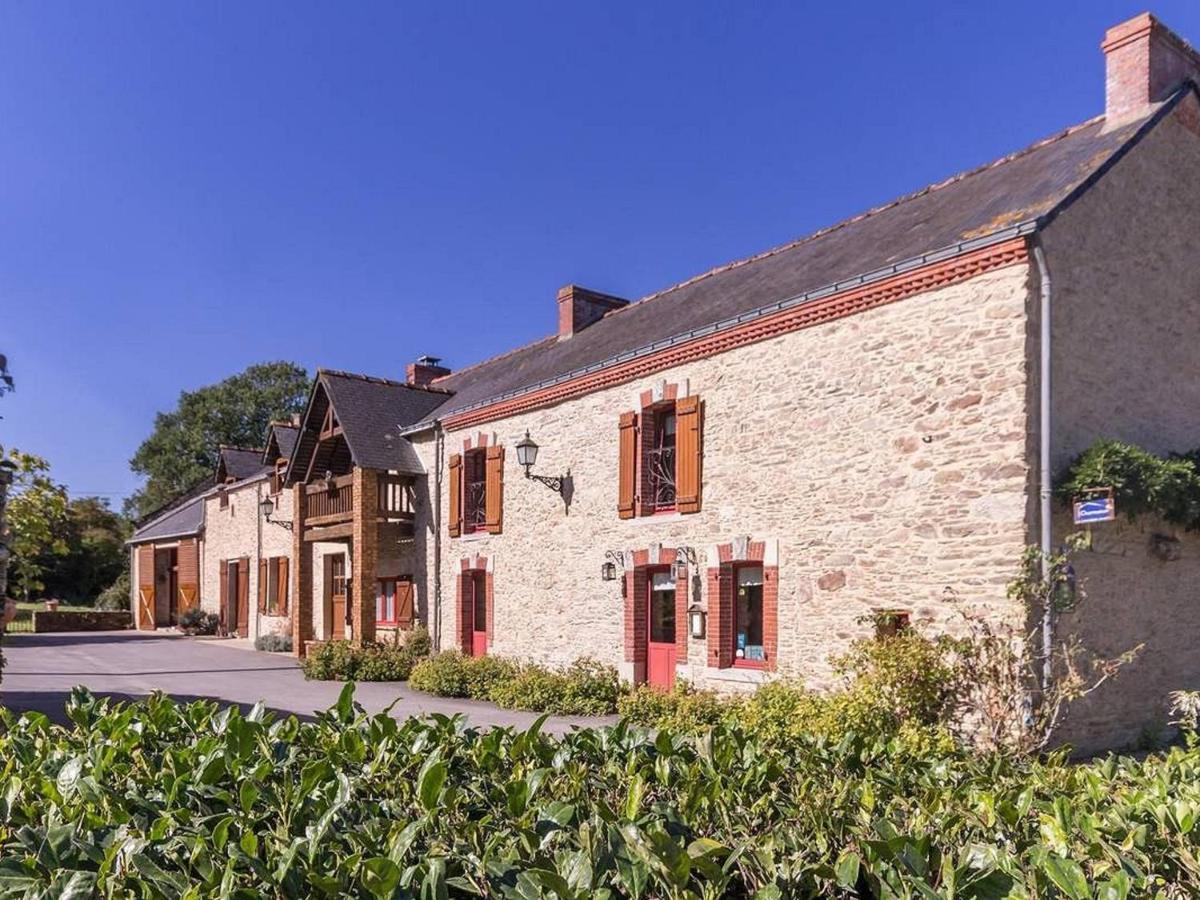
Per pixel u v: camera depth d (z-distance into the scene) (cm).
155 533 3120
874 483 975
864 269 1041
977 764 470
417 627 1753
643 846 255
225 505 2714
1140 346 963
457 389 2055
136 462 4956
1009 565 850
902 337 959
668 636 1254
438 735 438
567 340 1798
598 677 1241
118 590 3491
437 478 1736
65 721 1030
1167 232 1008
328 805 313
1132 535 934
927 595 916
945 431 912
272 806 323
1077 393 895
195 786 341
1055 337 877
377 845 281
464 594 1653
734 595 1157
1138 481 841
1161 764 431
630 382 1312
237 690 1426
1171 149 1023
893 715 855
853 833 312
